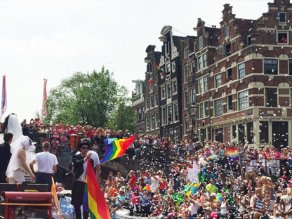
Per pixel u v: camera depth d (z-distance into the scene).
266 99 41.66
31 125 29.45
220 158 28.81
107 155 19.88
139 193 25.23
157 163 32.19
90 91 63.03
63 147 29.14
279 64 42.12
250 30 43.31
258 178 22.39
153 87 63.34
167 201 23.44
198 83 51.72
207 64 49.66
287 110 41.69
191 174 24.73
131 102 67.06
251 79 41.75
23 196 8.66
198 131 51.22
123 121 64.62
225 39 46.50
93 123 62.88
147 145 32.41
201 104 50.97
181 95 56.16
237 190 22.94
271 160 27.61
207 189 23.08
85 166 10.92
